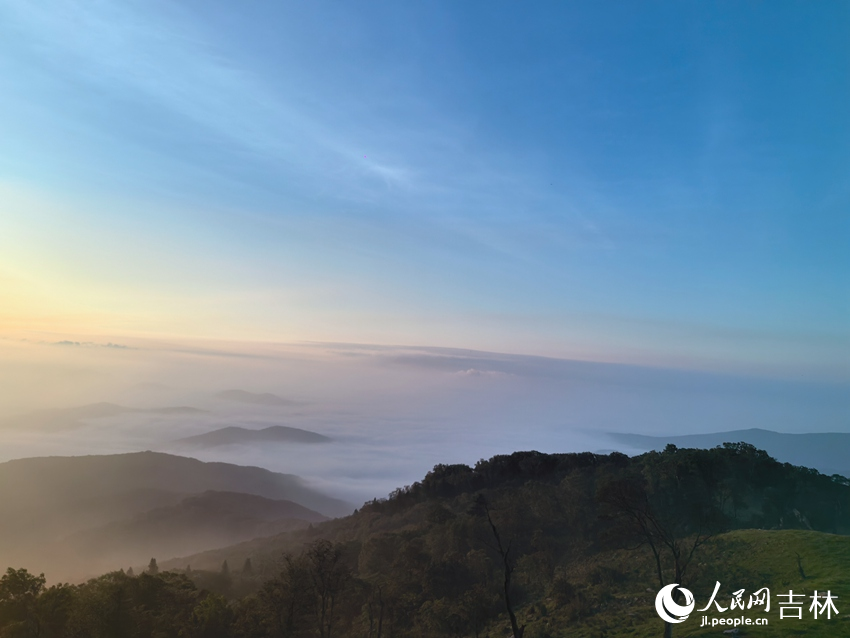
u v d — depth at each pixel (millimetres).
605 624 46344
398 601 64562
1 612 52406
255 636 57312
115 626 55344
